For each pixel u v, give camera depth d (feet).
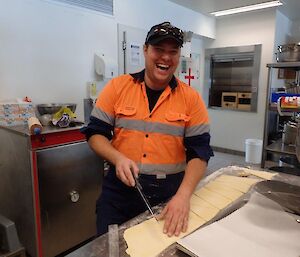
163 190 3.95
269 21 13.35
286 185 3.63
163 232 2.81
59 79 8.04
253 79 14.28
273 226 2.78
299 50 8.02
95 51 8.91
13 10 6.79
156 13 11.10
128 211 4.04
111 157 3.58
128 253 2.49
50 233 6.35
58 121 6.59
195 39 15.14
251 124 14.66
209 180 4.21
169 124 3.82
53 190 6.23
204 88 16.21
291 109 6.87
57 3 7.70
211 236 2.57
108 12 9.14
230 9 13.06
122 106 3.94
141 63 10.53
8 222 5.88
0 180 6.94
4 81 6.86
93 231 7.33
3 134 6.47
